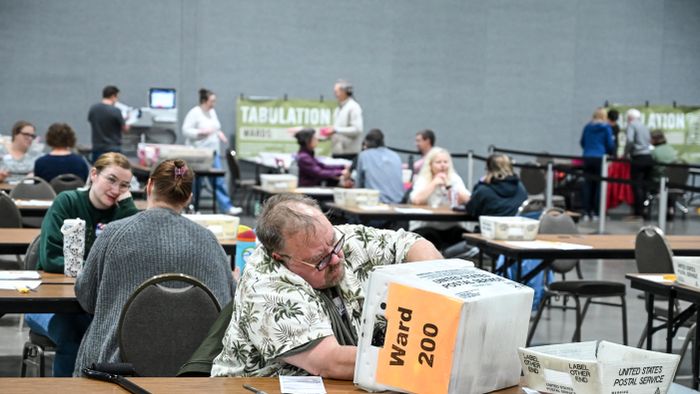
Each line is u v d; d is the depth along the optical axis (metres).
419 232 7.49
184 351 3.10
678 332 6.29
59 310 3.42
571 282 5.48
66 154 7.79
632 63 14.91
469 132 14.41
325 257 2.32
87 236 4.05
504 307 2.04
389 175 8.81
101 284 3.26
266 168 13.27
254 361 2.35
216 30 13.12
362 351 2.11
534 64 14.57
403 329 2.02
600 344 2.15
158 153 10.36
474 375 2.01
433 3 14.09
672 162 13.12
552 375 2.03
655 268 4.96
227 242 4.85
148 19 12.84
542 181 12.14
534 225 5.71
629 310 7.02
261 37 13.32
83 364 3.20
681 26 15.05
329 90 13.69
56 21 12.53
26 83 12.49
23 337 5.58
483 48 14.35
